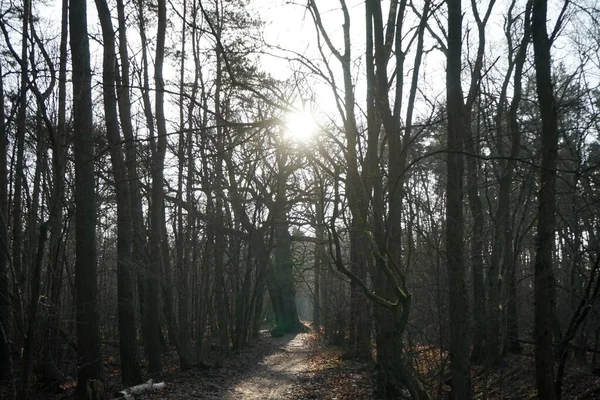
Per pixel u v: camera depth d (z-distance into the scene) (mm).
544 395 7820
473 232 10734
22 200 14570
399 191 7777
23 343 9883
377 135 7391
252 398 14102
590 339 15102
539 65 8250
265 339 36781
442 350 8805
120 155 15492
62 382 15766
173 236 22719
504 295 10328
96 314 13406
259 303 33031
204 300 21109
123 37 18078
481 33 14180
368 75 7492
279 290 39281
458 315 6945
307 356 24406
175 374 17641
